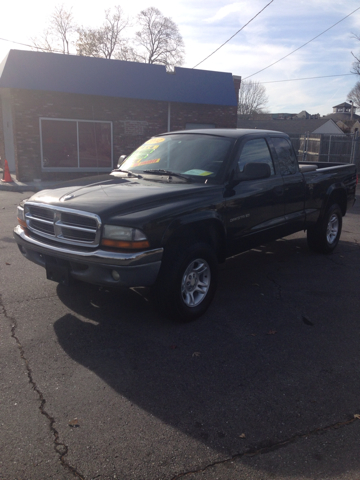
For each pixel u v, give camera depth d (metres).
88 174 16.80
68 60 15.70
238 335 4.00
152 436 2.62
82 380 3.18
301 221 5.98
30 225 4.26
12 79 14.58
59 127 15.98
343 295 5.12
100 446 2.52
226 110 19.20
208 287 4.34
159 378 3.24
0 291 4.82
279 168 5.47
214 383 3.21
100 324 4.10
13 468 2.34
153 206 3.82
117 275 3.63
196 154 4.89
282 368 3.46
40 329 3.95
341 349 3.81
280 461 2.46
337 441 2.64
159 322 4.19
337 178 6.75
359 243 7.72
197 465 2.41
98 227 3.62
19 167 15.59
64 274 3.91
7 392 2.99
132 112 17.25
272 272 5.93
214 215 4.23
